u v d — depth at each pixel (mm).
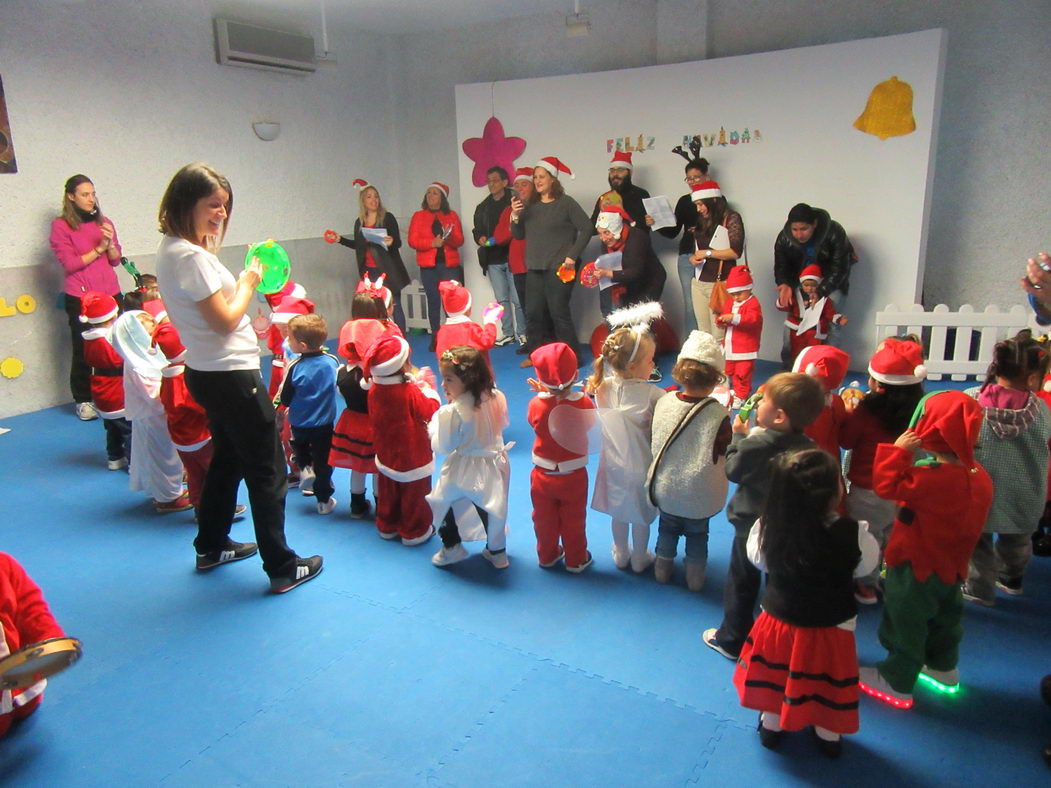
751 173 6191
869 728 2285
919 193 5504
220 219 2686
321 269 8109
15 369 5730
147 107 6309
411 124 8664
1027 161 5547
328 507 3934
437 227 7492
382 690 2535
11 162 5488
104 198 6109
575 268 6344
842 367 2742
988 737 2232
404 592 3139
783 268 5750
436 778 2156
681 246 6312
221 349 2766
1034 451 2672
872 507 2795
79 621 2996
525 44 7652
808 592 2012
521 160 7297
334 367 3832
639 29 6977
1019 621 2785
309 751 2277
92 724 2422
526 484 4207
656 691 2480
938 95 5367
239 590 3205
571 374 2951
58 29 5652
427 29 8148
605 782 2121
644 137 6621
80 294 5617
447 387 3109
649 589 3098
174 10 6402
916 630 2279
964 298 6012
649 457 3031
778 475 2004
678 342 6996
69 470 4664
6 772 2229
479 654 2711
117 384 4422
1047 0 5238
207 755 2277
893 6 5793
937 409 2176
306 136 7750
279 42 7137
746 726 2314
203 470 3725
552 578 3213
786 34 6258
